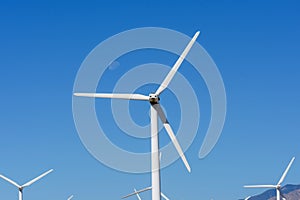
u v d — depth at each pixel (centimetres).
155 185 8431
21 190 12912
